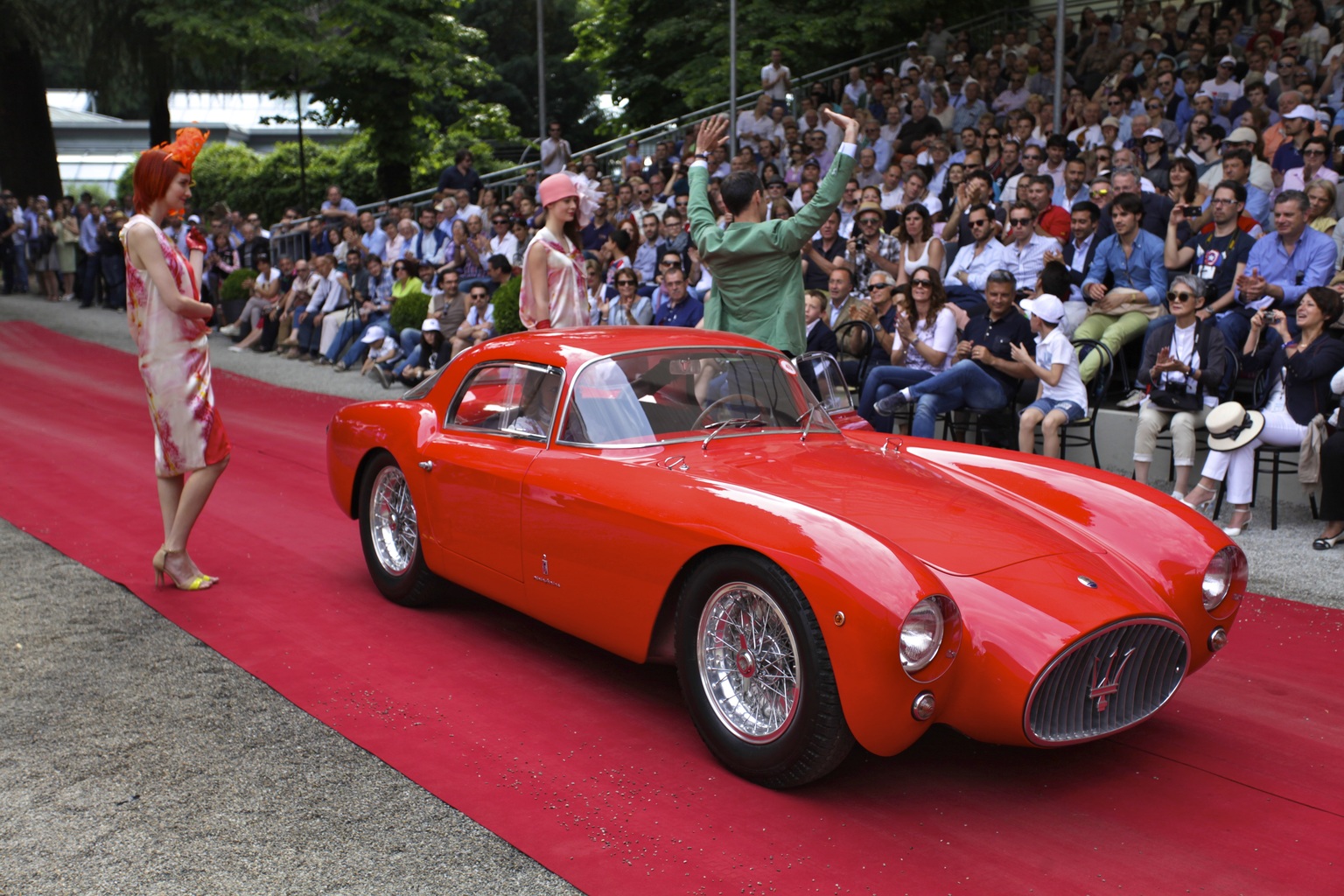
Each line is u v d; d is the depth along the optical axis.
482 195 16.59
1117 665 3.24
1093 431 7.36
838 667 3.00
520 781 3.37
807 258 10.45
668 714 3.88
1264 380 6.89
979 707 3.09
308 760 3.52
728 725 3.38
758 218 5.62
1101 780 3.38
